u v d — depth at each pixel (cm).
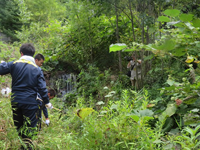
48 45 717
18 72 247
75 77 636
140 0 454
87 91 531
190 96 200
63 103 473
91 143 220
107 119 244
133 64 520
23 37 793
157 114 318
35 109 251
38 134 256
